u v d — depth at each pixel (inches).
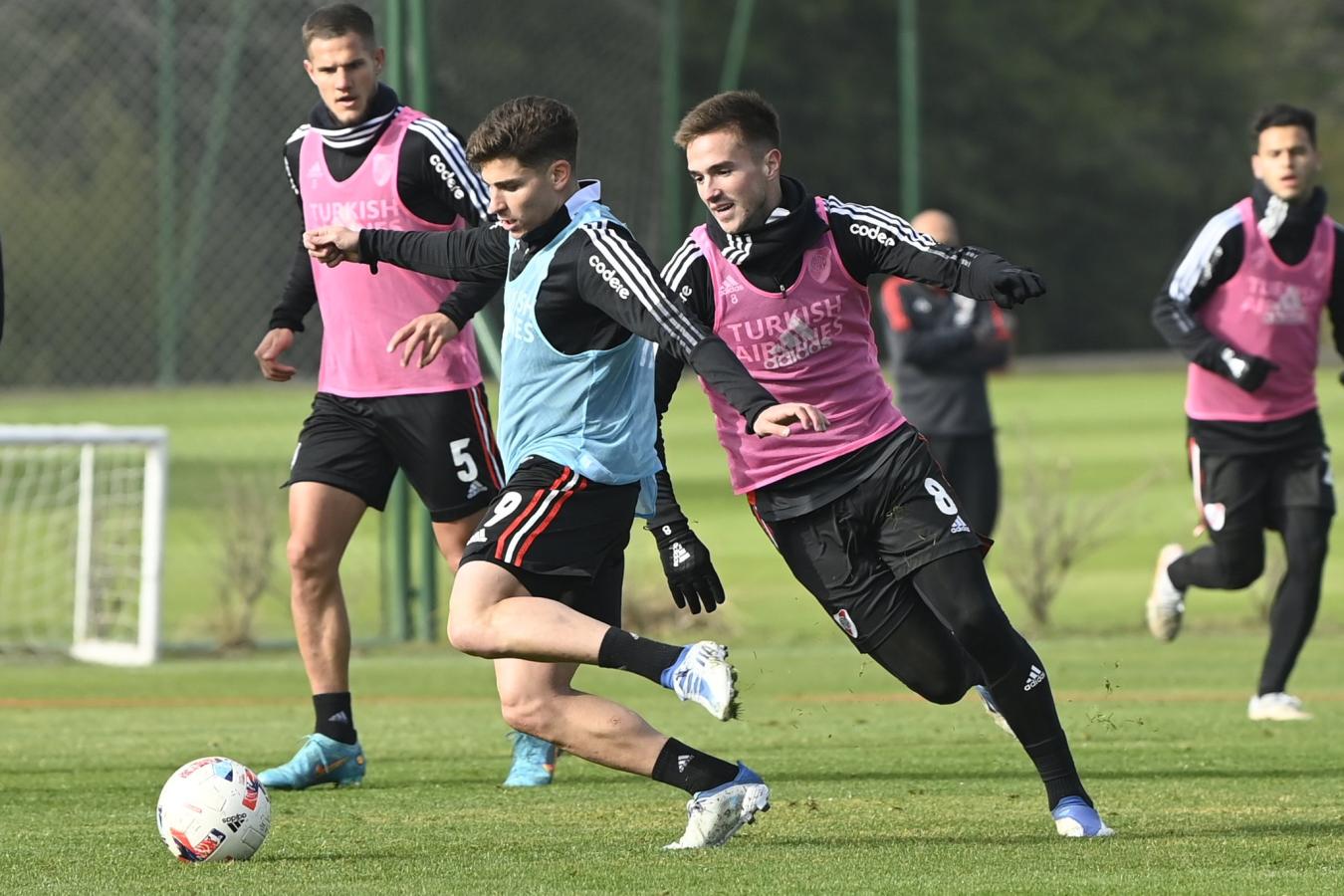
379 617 1759.4
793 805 804.6
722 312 718.5
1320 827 729.6
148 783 904.3
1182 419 3988.7
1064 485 1748.3
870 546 724.7
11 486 2011.6
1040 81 6382.9
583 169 2763.3
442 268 729.6
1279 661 1129.4
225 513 1660.9
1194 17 6658.5
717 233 724.0
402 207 906.7
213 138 2281.0
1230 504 1120.8
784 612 1775.3
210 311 2618.1
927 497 707.4
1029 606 1691.7
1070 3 6496.1
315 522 893.2
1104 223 6505.9
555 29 2780.5
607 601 705.6
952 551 699.4
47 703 1275.8
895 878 617.9
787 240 708.7
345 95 895.7
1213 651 1518.2
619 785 888.9
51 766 966.4
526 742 893.8
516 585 667.4
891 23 6072.8
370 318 892.6
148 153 2952.8
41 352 3026.6
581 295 655.8
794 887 602.9
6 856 689.0
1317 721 1114.1
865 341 725.3
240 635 1628.9
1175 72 6638.8
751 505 746.2
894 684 1349.7
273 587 1643.7
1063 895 585.3
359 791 872.9
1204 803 800.3
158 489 1549.0
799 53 5949.8
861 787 864.3
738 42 2583.7
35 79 3006.9
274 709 1241.4
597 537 676.7
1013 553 1701.5
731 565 2078.0
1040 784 874.8
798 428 719.7
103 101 2994.6
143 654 1534.2
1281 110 1079.6
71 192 3014.3
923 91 6240.2
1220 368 1069.8
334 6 904.3
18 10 2999.5
